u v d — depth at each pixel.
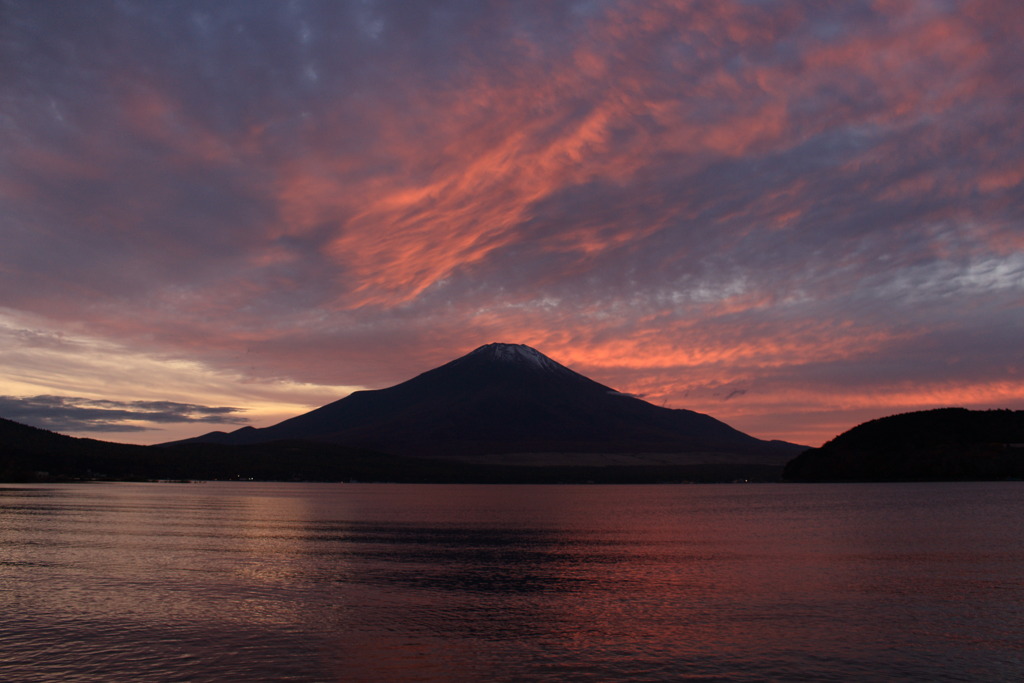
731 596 33.97
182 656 23.30
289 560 45.06
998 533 63.97
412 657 23.48
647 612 30.38
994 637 26.45
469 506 118.00
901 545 55.09
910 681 21.69
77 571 39.31
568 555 49.44
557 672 22.12
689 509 109.25
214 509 96.31
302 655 23.56
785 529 70.50
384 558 46.75
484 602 32.25
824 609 31.09
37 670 21.88
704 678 21.73
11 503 96.81
